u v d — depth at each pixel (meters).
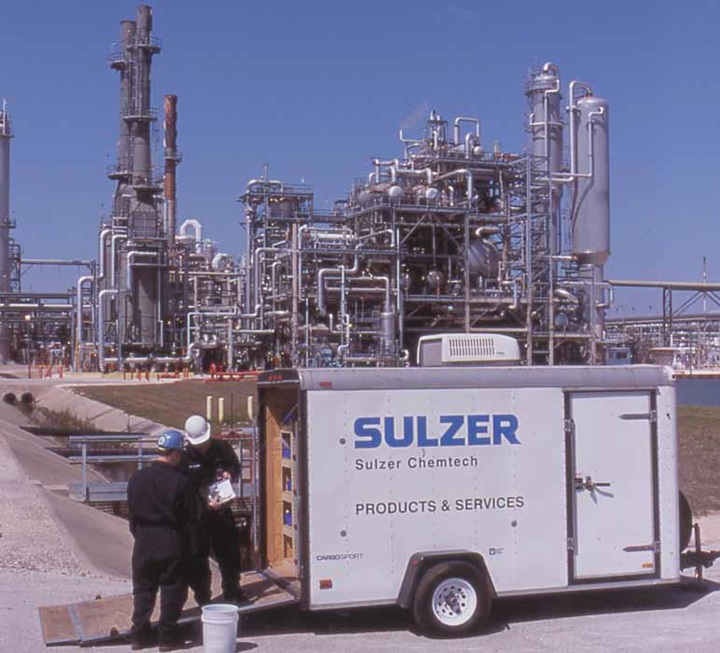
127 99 96.06
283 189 85.62
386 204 76.38
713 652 10.98
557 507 12.46
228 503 11.91
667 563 12.88
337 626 12.27
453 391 12.17
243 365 87.81
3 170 121.94
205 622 10.41
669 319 141.12
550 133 85.56
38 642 11.19
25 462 28.72
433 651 11.07
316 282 77.69
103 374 86.19
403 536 11.90
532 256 81.44
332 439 11.76
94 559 16.42
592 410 12.69
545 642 11.47
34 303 123.69
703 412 50.19
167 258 96.12
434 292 79.94
